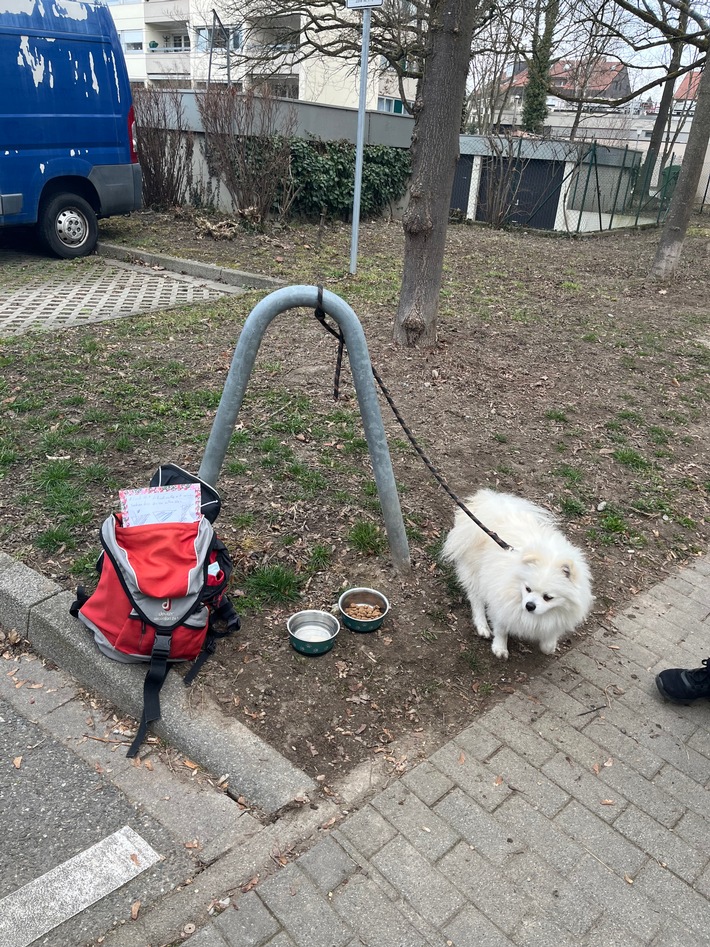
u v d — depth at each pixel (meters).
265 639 3.27
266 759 2.67
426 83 6.02
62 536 3.80
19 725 2.89
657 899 2.29
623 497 4.88
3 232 11.37
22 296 8.34
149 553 2.97
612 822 2.56
